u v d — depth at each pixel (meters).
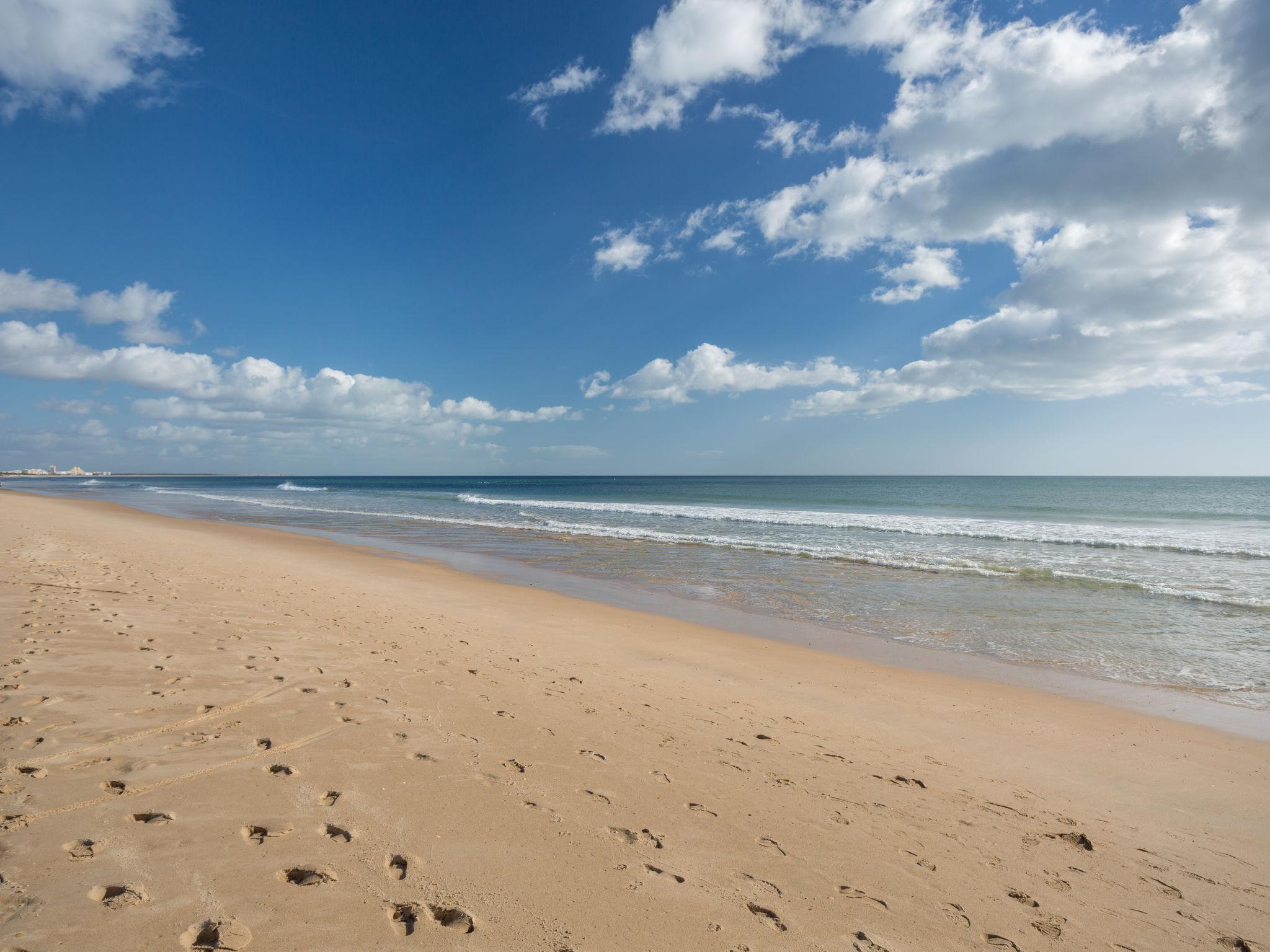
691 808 3.85
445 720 4.85
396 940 2.38
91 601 7.75
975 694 7.09
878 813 4.07
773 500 49.75
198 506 40.12
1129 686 7.50
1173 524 26.59
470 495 59.84
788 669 7.81
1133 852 3.84
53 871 2.56
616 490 79.31
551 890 2.84
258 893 2.57
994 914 3.07
